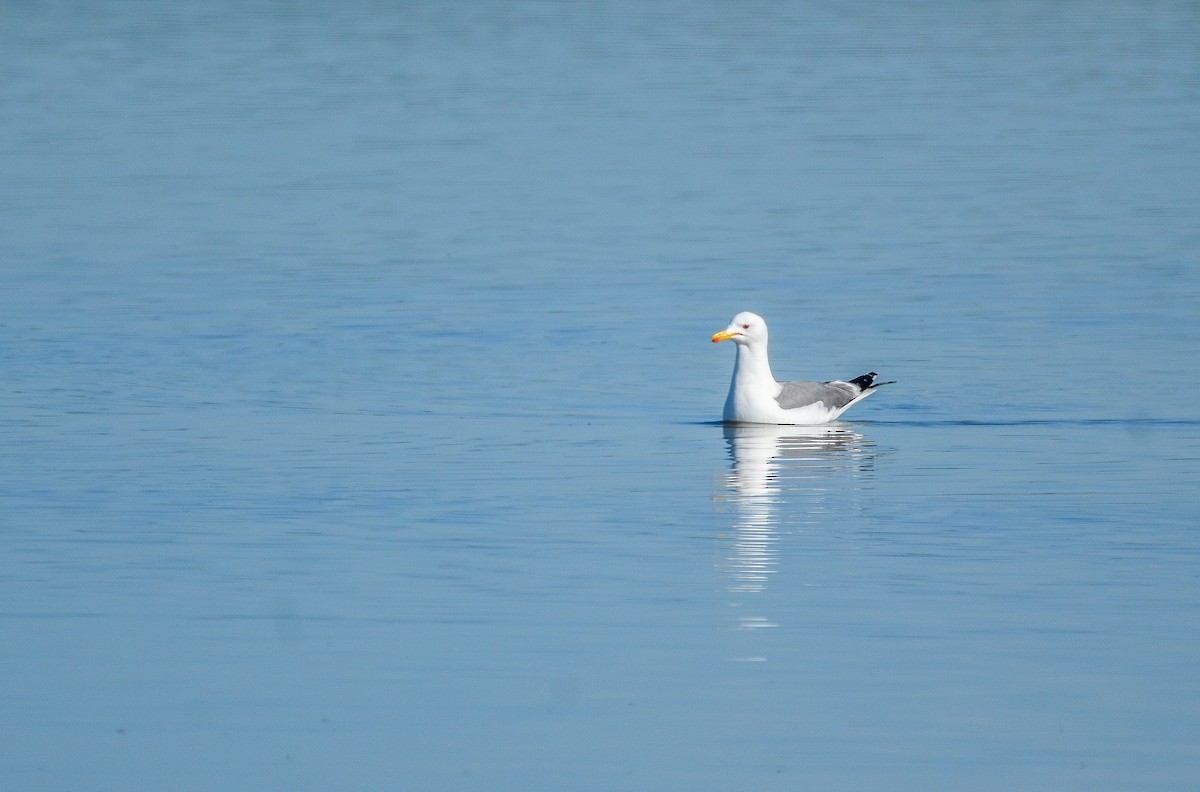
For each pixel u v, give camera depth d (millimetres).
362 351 29750
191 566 18953
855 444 24281
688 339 30609
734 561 19031
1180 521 20312
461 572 18719
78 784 14000
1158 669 15922
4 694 15625
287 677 15977
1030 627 16969
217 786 13914
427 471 22750
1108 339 30000
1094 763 14133
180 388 27328
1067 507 20984
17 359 29125
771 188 44750
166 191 44594
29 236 39375
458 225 40562
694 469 22906
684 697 15477
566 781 13961
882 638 16734
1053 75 65000
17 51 72375
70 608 17703
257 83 64000
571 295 33875
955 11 86438
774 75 65562
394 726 14977
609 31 79312
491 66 68250
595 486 22047
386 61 69750
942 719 14961
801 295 33656
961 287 34062
